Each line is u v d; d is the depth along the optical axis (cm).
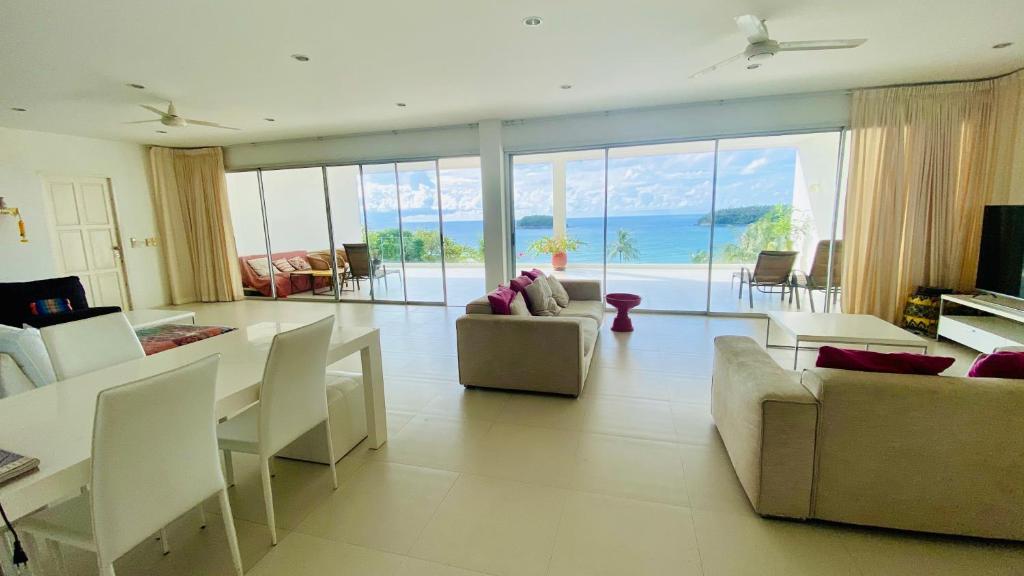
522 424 285
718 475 224
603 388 339
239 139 672
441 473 233
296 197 884
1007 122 420
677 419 285
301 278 823
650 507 200
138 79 379
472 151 621
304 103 477
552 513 198
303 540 186
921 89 448
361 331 256
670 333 485
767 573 161
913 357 179
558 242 833
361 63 362
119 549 129
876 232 475
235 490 224
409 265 706
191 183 726
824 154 593
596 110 554
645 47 342
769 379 198
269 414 181
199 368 143
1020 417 160
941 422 165
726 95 492
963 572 159
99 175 638
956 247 458
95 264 638
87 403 165
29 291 425
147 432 131
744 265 659
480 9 273
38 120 509
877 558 167
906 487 173
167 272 728
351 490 220
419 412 306
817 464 179
